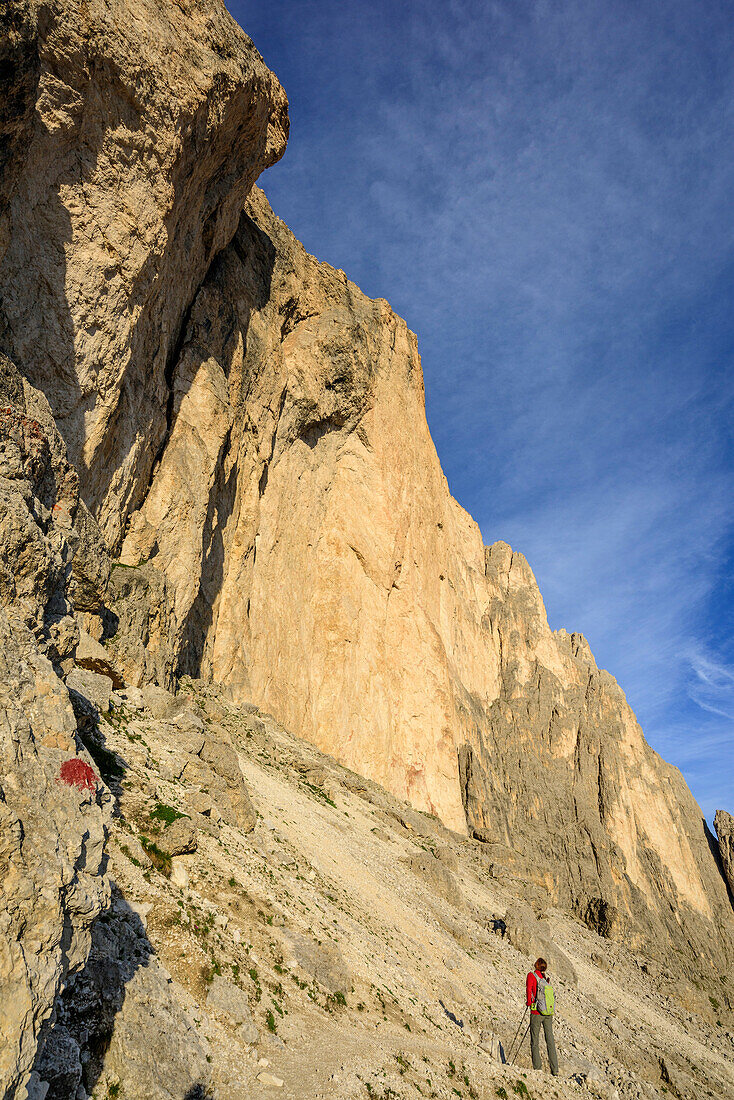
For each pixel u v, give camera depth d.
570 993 31.92
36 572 12.20
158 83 25.45
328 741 51.34
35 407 15.79
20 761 7.29
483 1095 12.44
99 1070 7.64
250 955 12.29
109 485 27.58
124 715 20.66
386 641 60.81
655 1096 22.53
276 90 39.66
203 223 34.47
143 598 28.11
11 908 6.26
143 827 13.87
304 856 21.86
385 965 17.09
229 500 43.00
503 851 53.00
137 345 27.98
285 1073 9.56
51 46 20.98
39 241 21.86
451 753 60.78
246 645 43.41
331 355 58.44
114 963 8.99
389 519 63.88
